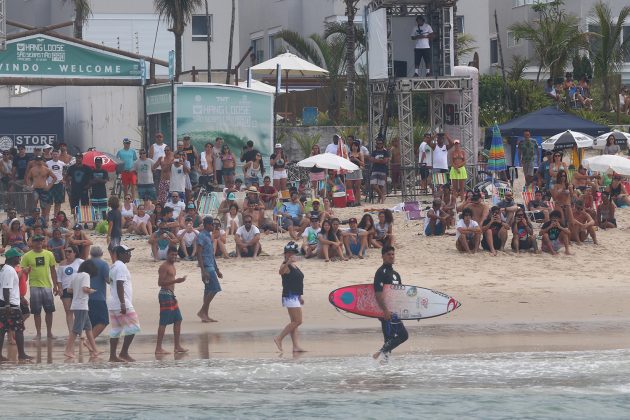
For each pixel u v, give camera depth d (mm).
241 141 115000
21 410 51656
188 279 81000
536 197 96375
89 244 77875
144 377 56656
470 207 89562
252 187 97812
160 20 165875
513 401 53094
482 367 58531
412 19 118000
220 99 114062
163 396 53844
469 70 115250
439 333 66500
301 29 169625
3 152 109688
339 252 85938
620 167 98062
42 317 71688
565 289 78750
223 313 72000
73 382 55969
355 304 58625
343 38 150875
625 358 60125
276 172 107562
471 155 112750
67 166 102812
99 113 134000
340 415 51344
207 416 51125
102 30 163375
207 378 56719
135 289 77938
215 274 69500
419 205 99688
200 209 100312
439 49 115000
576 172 99375
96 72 116750
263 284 79375
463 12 163875
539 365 58688
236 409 52094
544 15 156875
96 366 58688
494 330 67062
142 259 87062
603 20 148375
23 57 114375
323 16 162250
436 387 55375
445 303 57281
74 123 142375
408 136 117875
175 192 96188
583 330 66875
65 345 63906
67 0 164750
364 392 54688
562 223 88875
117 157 105875
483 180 112688
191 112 113062
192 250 86875
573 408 52469
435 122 117812
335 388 55219
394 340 57656
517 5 169750
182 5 143750
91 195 99312
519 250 88500
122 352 59906
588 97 141625
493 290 78250
